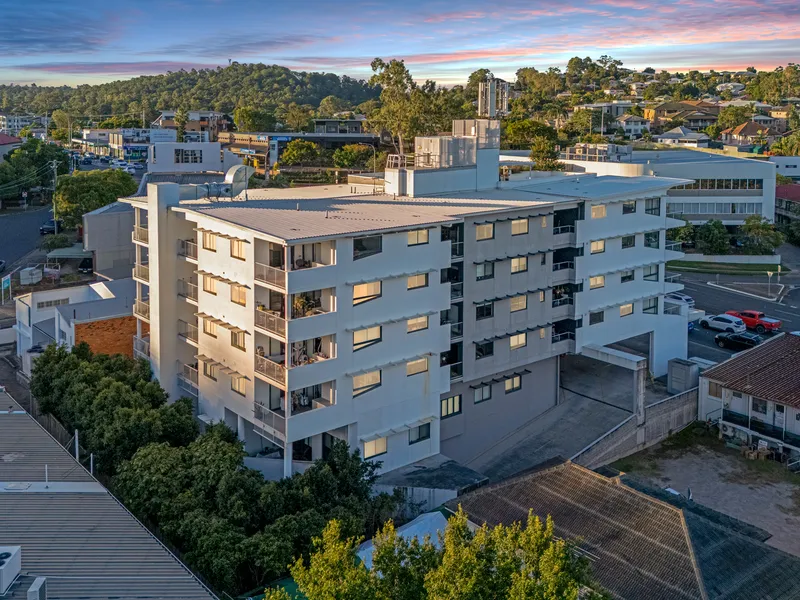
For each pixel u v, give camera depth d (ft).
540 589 84.64
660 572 113.60
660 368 218.18
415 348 160.56
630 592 111.34
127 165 593.42
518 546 93.15
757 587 112.88
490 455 182.91
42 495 117.19
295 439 145.07
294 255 150.61
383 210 170.19
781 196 445.37
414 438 163.94
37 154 513.86
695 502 150.00
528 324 187.73
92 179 364.17
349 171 416.26
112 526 109.40
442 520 134.51
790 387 182.50
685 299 270.46
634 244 207.41
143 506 127.65
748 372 192.34
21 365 220.84
